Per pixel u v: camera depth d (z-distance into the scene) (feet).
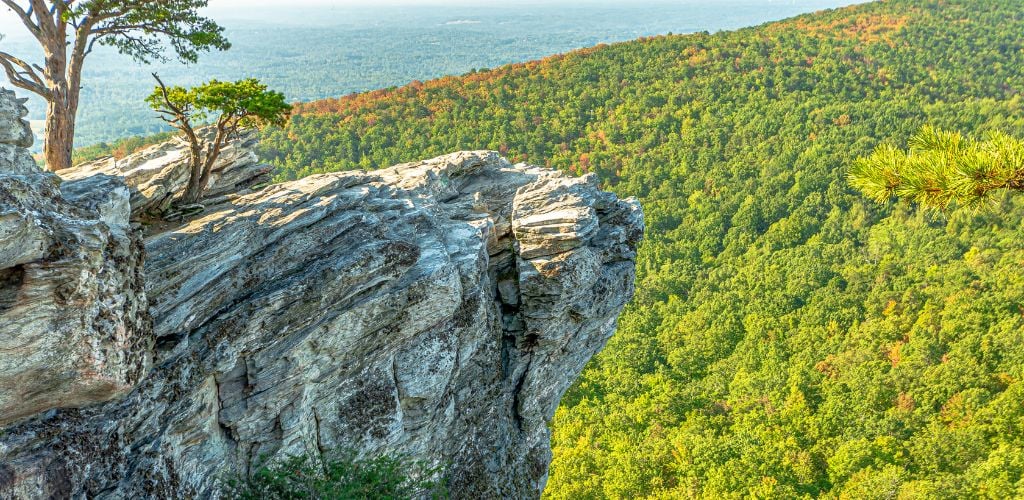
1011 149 37.76
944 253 362.33
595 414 244.42
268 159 442.09
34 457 38.47
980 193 39.17
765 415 232.73
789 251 396.78
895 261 361.10
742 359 280.92
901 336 287.07
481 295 72.49
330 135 448.65
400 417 65.77
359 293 59.16
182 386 48.98
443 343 67.87
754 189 467.52
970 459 198.29
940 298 306.76
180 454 49.98
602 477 201.36
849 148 479.00
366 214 62.80
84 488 40.98
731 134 525.75
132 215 55.93
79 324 38.06
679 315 335.88
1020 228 367.25
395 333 63.00
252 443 56.75
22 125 47.42
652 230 447.01
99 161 67.00
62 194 42.45
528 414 87.30
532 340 82.58
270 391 55.52
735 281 366.02
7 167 45.06
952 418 221.66
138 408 45.06
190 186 60.80
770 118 535.19
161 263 48.91
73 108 71.15
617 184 480.64
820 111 538.47
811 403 242.99
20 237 34.60
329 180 68.13
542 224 77.77
